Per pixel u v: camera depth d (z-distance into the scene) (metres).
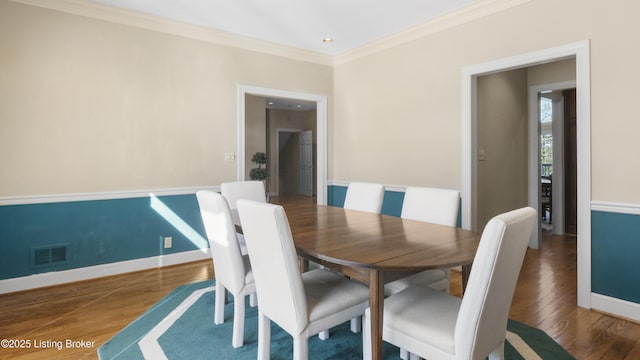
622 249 2.47
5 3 2.87
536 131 4.50
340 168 4.88
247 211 1.67
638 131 2.39
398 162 4.07
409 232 2.04
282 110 9.93
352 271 1.62
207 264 3.76
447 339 1.35
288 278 1.54
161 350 2.04
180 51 3.70
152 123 3.56
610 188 2.51
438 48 3.61
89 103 3.23
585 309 2.62
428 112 3.72
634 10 2.39
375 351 1.52
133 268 3.49
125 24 3.38
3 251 2.91
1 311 2.57
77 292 2.95
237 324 2.06
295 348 1.58
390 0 3.16
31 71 2.97
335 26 3.78
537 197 4.46
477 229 3.77
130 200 3.47
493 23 3.15
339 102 4.85
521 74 4.51
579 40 2.63
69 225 3.18
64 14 3.10
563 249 4.34
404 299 1.67
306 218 2.50
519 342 2.15
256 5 3.27
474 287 1.26
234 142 4.07
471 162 3.37
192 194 3.83
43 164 3.04
